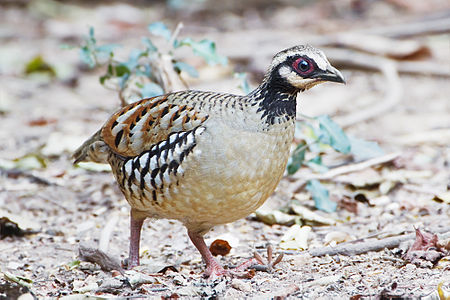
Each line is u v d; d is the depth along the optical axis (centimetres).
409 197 1160
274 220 1079
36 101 1786
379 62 1881
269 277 850
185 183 803
